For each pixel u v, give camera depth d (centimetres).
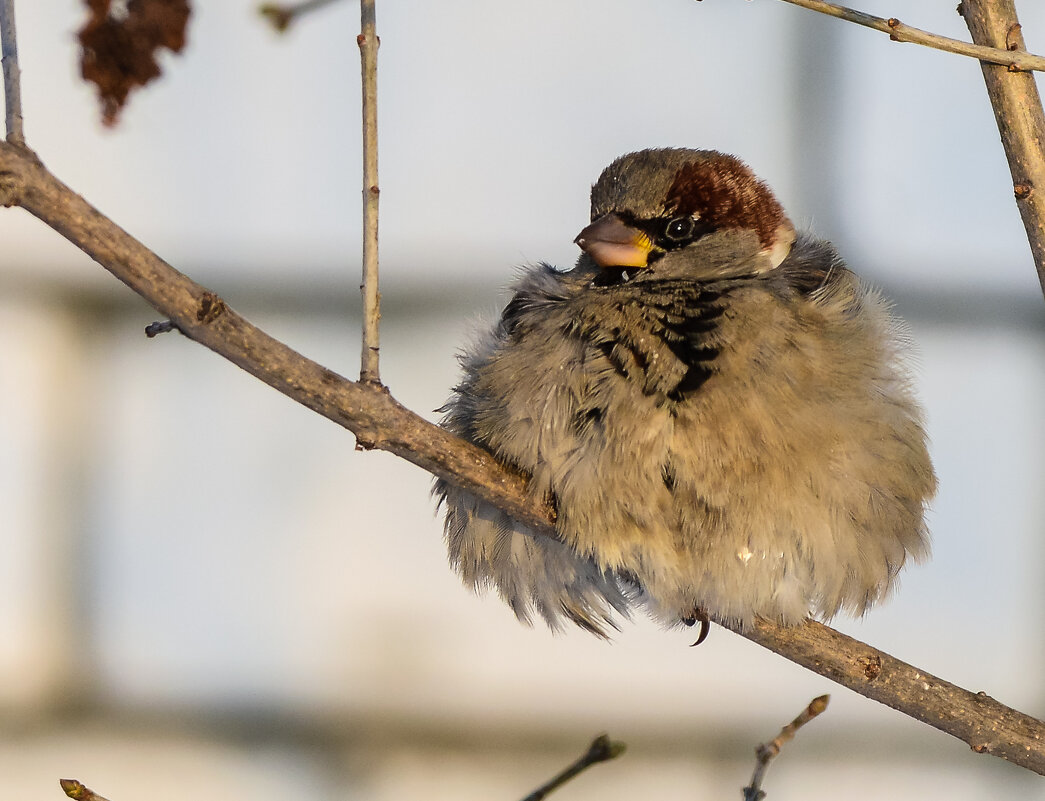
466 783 300
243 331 287
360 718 300
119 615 300
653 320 290
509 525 292
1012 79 289
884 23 288
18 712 300
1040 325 301
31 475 300
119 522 301
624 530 290
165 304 286
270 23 294
